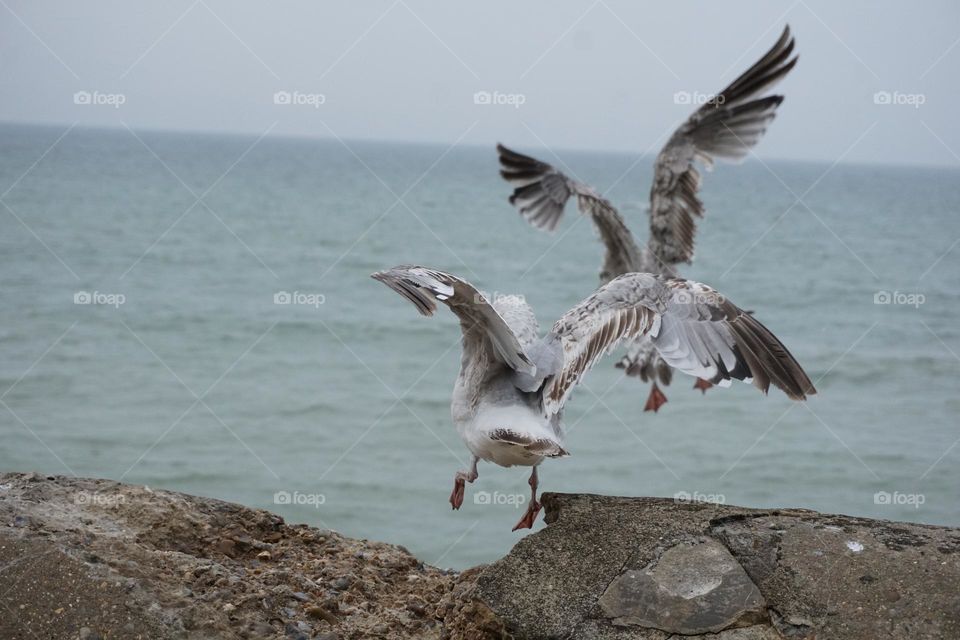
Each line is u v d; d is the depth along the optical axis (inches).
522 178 422.3
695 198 411.8
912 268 1734.7
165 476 596.1
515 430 203.0
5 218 1921.8
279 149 7332.7
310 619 223.3
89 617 197.9
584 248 1777.8
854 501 599.5
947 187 4734.3
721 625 196.4
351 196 2901.1
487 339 216.8
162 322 1042.1
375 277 189.3
